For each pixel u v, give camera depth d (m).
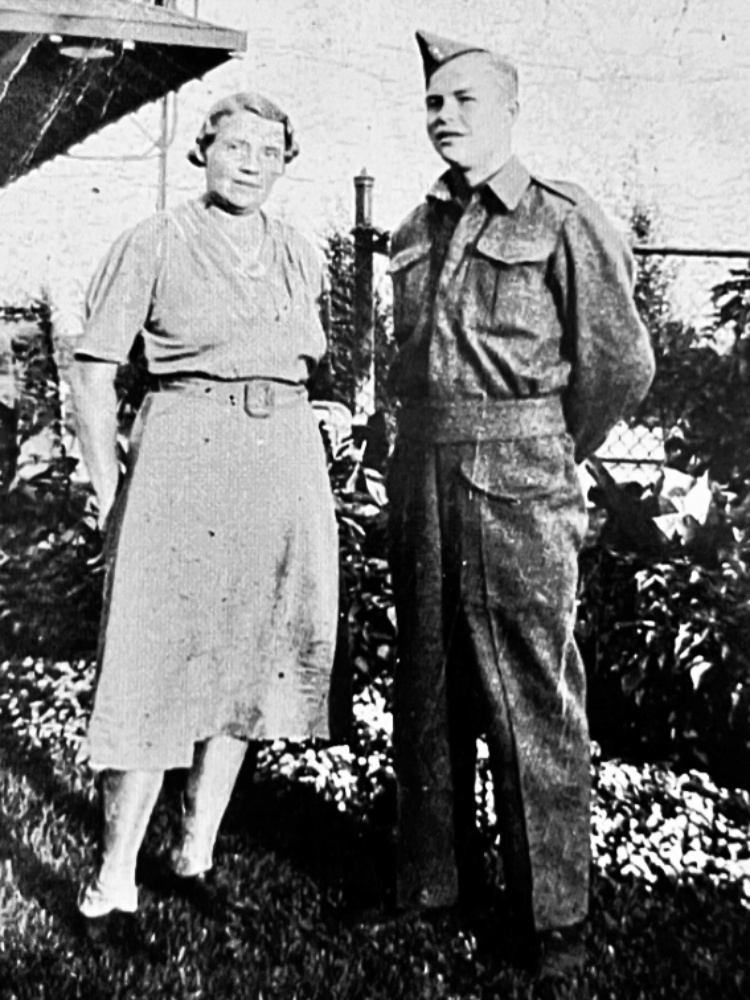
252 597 2.61
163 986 2.63
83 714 2.85
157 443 2.55
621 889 2.65
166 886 2.70
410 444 2.57
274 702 2.65
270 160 2.57
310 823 2.72
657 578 2.69
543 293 2.46
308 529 2.62
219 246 2.56
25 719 2.86
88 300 2.56
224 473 2.57
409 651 2.60
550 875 2.58
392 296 2.60
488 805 2.66
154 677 2.58
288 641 2.64
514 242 2.46
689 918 2.63
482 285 2.47
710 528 2.69
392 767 2.71
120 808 2.64
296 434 2.60
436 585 2.56
